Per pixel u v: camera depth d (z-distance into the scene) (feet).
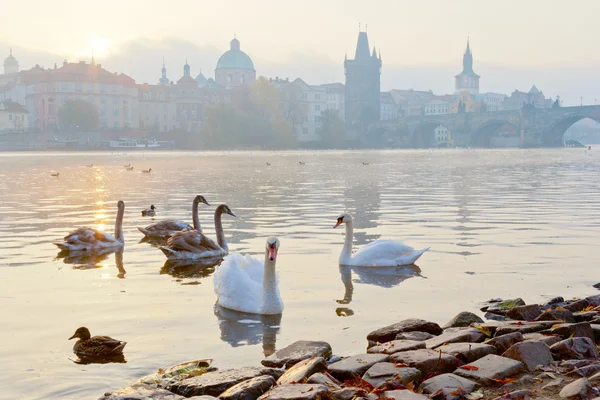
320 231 60.13
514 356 23.59
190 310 32.86
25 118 639.76
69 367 24.70
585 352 24.31
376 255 43.75
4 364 24.97
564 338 26.27
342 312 32.30
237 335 28.60
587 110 619.67
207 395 21.25
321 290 36.96
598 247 50.19
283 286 38.11
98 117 613.93
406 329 27.78
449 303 33.71
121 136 620.90
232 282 33.63
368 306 33.40
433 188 116.37
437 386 21.08
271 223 66.23
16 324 30.22
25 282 39.19
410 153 471.21
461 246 51.13
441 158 332.19
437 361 23.21
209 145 605.73
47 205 87.61
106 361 25.39
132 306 33.47
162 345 27.27
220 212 50.11
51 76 629.51
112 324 30.27
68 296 35.60
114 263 45.62
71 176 165.07
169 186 124.98
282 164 250.16
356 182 135.74
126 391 21.50
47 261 46.29
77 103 587.68
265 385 21.70
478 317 29.73
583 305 31.55
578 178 148.05
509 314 30.14
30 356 25.90
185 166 231.71
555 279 39.04
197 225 59.11
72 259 47.06
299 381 21.75
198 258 47.39
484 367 22.58
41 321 30.71
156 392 21.43
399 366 22.68
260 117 628.69
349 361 23.66
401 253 44.24
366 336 28.37
